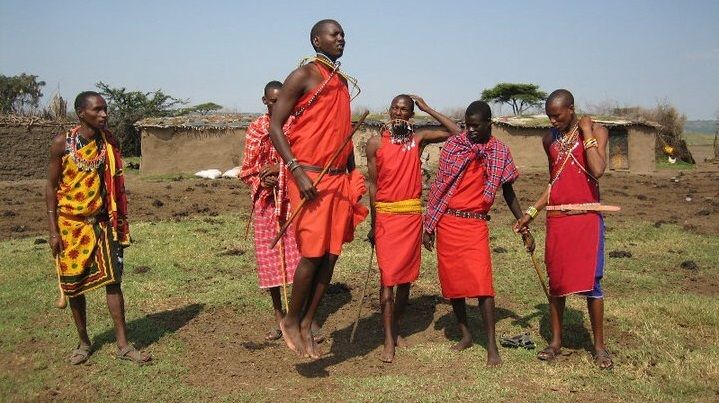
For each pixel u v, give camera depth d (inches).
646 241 412.2
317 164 181.2
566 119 208.7
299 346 185.5
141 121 1019.3
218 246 380.8
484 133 212.2
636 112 1455.5
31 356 211.9
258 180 235.5
